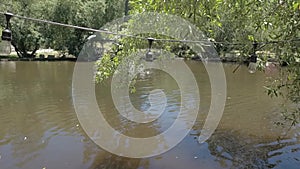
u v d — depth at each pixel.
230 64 18.92
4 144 6.52
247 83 14.40
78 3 26.38
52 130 7.43
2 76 16.06
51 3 25.81
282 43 3.73
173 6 3.69
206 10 3.62
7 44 2.68
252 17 3.84
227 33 4.79
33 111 9.08
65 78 15.39
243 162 5.62
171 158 5.83
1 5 22.94
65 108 9.41
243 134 7.14
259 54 4.02
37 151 6.15
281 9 3.58
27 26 25.22
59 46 26.56
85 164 5.57
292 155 5.91
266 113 8.95
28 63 22.67
